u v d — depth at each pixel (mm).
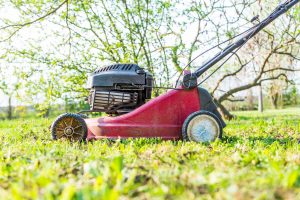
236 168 891
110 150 1396
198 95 1771
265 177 738
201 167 891
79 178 807
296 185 675
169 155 1136
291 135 2246
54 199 615
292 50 4578
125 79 1742
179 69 3424
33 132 2340
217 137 1714
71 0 3033
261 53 4035
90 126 1771
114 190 624
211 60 1838
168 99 1745
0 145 1643
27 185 713
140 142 1626
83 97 3311
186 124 1690
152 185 722
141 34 3258
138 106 1783
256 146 1563
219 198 616
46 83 3141
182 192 663
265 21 1885
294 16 3812
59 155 1161
